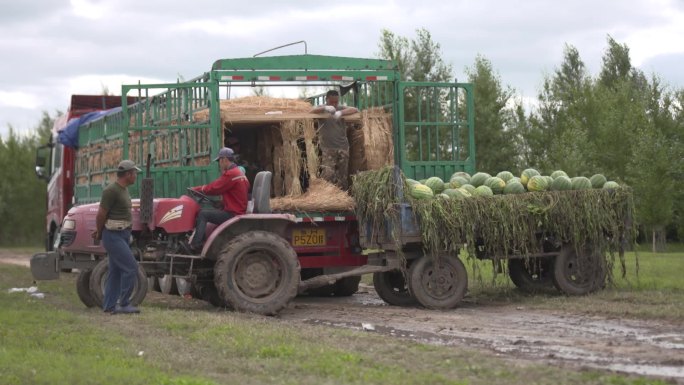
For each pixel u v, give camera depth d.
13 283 19.45
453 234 14.31
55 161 26.30
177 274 14.36
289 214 14.50
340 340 10.23
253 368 8.68
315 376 8.30
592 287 15.43
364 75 16.73
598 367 8.78
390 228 14.45
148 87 15.91
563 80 46.06
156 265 14.29
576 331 11.44
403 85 16.72
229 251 13.73
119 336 10.67
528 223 14.83
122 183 13.17
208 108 15.88
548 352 9.78
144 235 14.55
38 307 13.88
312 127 15.98
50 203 26.77
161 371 8.59
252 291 13.85
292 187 15.82
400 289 15.80
